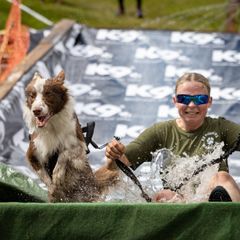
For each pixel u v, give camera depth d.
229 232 5.37
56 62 11.72
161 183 7.08
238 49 11.92
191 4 19.83
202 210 5.41
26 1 18.72
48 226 5.48
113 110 10.58
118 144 6.76
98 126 10.21
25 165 9.13
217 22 18.30
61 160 6.87
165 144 6.99
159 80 11.26
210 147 6.84
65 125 6.84
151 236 5.44
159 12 19.41
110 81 11.27
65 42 12.23
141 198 6.97
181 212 5.41
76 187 6.96
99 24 18.19
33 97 6.75
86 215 5.47
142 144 6.98
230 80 11.18
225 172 6.67
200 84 6.84
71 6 19.11
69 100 6.87
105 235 5.45
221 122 6.97
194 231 5.41
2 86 10.70
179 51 11.92
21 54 11.66
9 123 9.98
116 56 11.89
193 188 6.79
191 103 6.79
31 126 6.90
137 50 12.00
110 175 7.14
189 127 6.92
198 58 11.73
